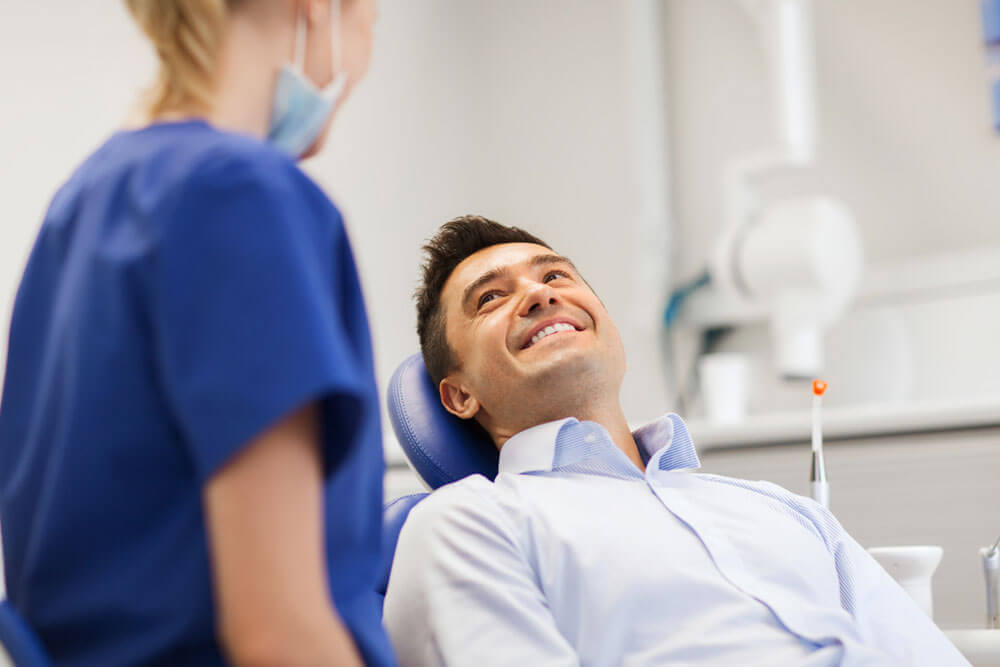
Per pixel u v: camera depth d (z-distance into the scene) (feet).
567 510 4.40
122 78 8.70
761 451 8.26
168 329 2.29
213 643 2.45
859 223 9.94
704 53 11.00
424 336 5.50
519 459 4.82
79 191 2.74
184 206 2.35
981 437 7.43
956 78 9.58
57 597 2.56
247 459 2.20
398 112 11.30
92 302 2.47
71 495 2.47
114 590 2.47
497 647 3.90
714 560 4.28
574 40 11.85
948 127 9.58
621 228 11.32
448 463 5.22
